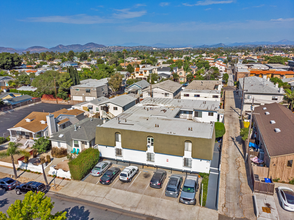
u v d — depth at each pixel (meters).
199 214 20.66
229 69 149.75
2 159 33.19
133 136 28.42
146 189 24.73
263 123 34.81
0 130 46.31
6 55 141.38
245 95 51.91
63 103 72.12
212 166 29.19
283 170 23.89
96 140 30.80
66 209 21.92
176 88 64.06
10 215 13.36
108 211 21.56
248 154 28.92
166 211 21.28
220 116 44.78
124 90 86.50
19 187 24.81
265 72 97.12
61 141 32.69
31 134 37.56
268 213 19.95
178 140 26.34
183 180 25.88
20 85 94.75
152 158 28.97
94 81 84.56
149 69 102.94
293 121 30.70
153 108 41.22
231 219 19.86
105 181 25.55
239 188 24.22
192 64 155.62
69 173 27.59
